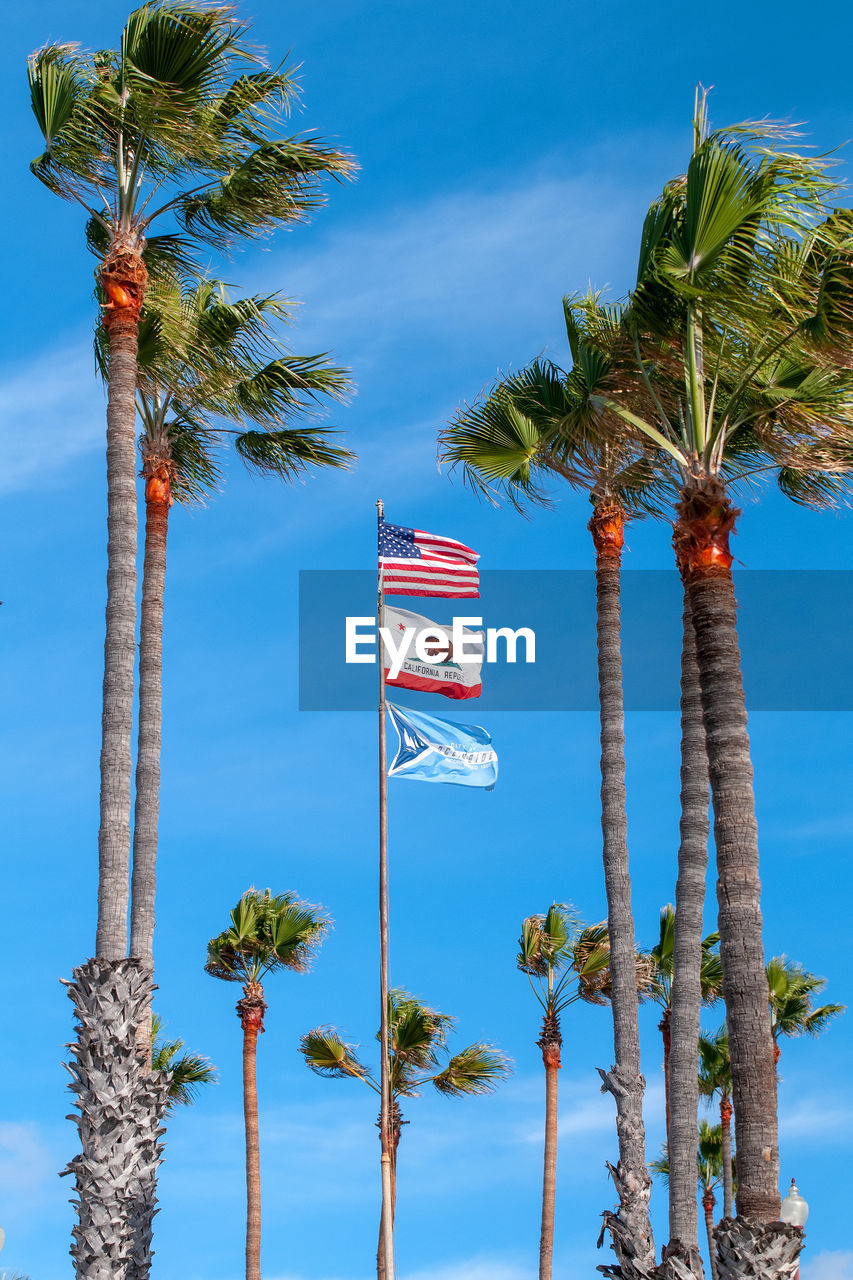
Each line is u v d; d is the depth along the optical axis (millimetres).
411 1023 26891
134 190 14508
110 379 13914
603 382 13727
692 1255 13141
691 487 11953
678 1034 16609
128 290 14188
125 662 12992
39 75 14000
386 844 18250
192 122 13930
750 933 10734
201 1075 27969
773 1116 10312
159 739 17016
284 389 16609
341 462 17531
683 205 11945
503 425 17656
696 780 17344
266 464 17734
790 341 11930
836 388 12672
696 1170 16125
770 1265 9805
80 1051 11852
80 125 14102
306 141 14555
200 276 15961
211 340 16281
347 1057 26953
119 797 12547
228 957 30594
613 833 18484
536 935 29391
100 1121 11695
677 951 16875
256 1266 28844
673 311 12312
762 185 11070
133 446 13727
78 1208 11594
